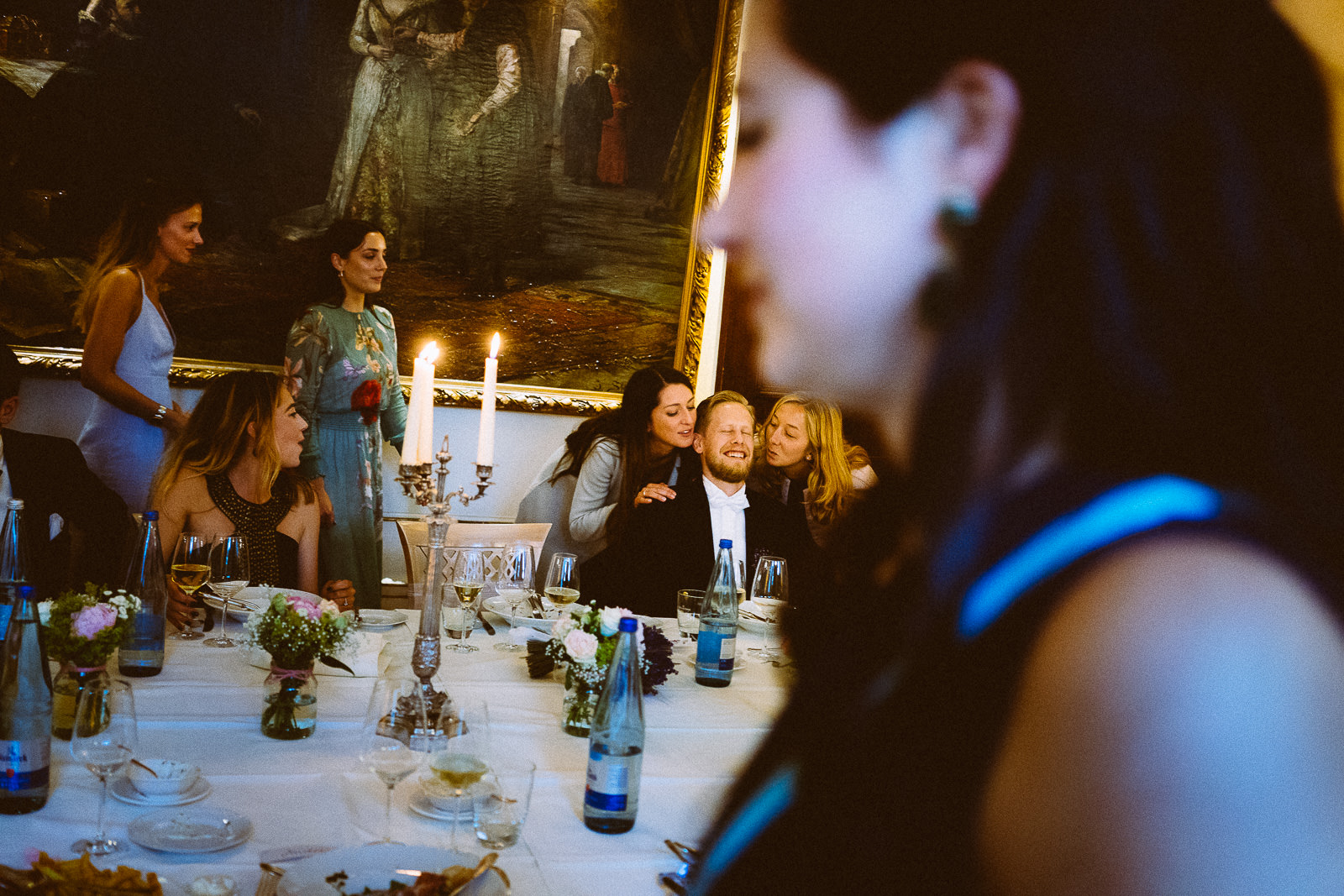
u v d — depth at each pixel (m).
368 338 4.07
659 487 3.43
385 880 1.16
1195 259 0.26
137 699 1.83
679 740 1.86
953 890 0.26
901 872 0.27
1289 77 0.27
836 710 0.32
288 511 2.96
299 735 1.71
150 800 1.41
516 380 4.83
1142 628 0.24
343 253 4.00
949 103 0.27
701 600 2.46
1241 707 0.23
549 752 1.74
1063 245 0.27
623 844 1.40
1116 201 0.26
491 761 1.33
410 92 4.54
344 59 4.44
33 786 1.36
